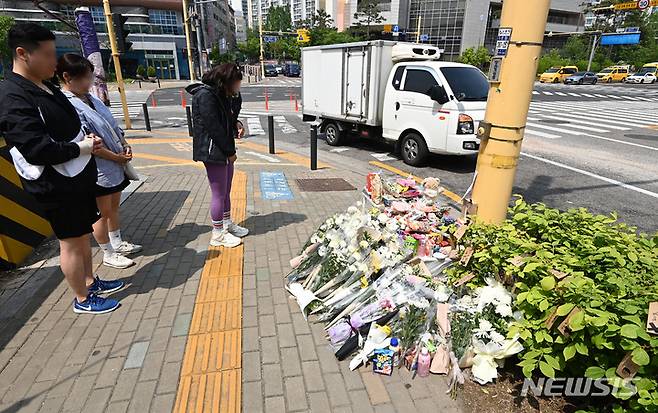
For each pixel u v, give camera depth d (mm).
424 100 7922
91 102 3525
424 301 2727
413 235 3572
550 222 3098
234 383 2379
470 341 2473
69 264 2809
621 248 2615
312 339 2797
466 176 7754
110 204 3689
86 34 9516
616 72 47719
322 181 7105
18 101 2297
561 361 2150
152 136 11773
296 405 2258
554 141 11234
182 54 52719
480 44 66438
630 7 31859
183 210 5332
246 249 4199
